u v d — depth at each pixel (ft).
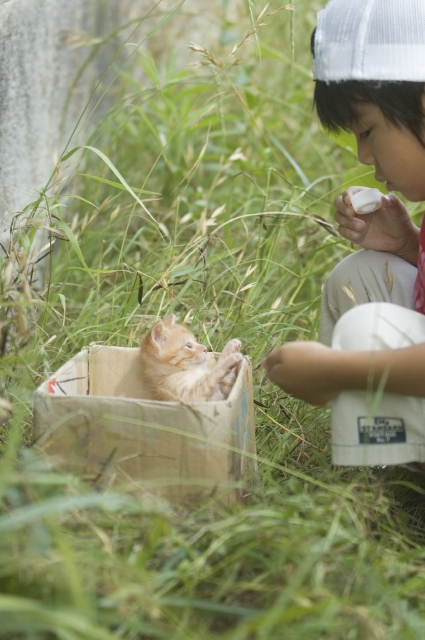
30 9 11.55
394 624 5.54
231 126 16.22
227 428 6.49
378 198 7.95
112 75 16.19
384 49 6.81
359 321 6.65
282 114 16.48
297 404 8.93
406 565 6.19
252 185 13.55
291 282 11.96
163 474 6.56
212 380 7.48
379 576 5.98
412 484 7.20
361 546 6.09
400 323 6.69
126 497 5.92
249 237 11.01
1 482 5.49
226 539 5.96
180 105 16.38
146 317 9.31
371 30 6.88
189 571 5.70
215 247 11.41
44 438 6.54
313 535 6.26
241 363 7.29
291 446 8.13
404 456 6.72
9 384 8.18
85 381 7.77
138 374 7.99
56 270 10.84
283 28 18.37
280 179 14.43
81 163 14.05
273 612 4.99
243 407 7.02
